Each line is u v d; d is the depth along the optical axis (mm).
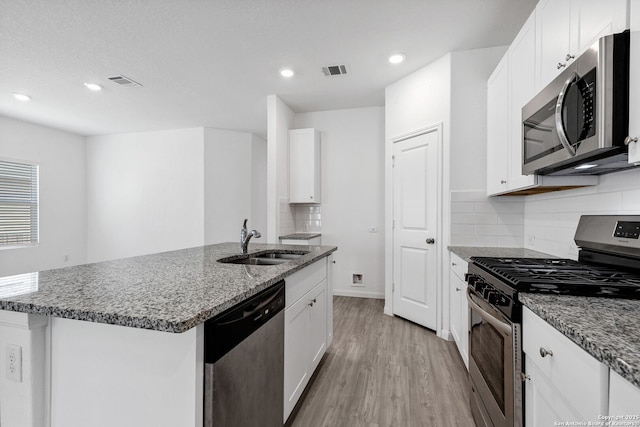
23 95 3656
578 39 1286
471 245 2617
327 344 2377
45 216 4996
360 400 1842
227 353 999
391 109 3385
